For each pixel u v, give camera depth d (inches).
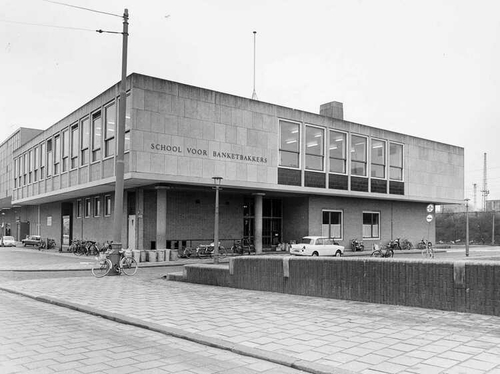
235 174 1052.5
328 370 214.7
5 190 2239.2
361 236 1378.0
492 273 330.3
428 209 1068.5
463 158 1646.2
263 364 235.5
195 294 479.8
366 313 352.5
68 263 919.0
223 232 1184.2
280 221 1328.7
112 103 1012.5
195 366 232.5
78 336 301.9
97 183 1045.8
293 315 352.2
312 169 1207.6
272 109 1128.2
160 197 1011.9
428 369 212.2
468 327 294.5
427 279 364.8
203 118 1006.4
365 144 1341.0
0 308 420.5
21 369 227.1
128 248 1093.1
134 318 348.2
